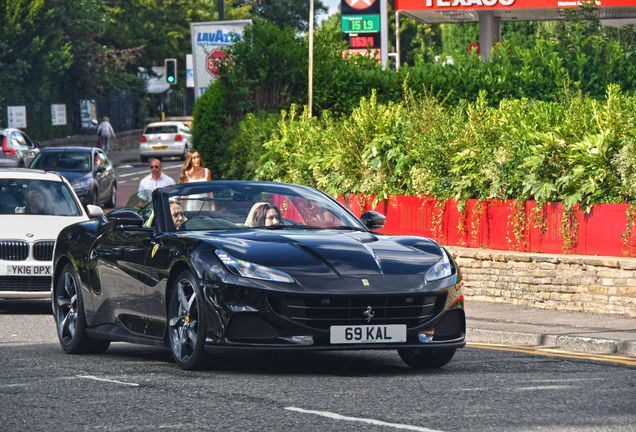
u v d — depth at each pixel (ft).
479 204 78.07
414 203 83.97
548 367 45.88
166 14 372.58
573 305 69.00
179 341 43.68
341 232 45.78
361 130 91.04
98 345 52.37
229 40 155.43
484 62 125.90
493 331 59.52
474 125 81.10
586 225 70.69
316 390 38.34
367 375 42.78
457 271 43.32
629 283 66.08
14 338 58.90
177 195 48.73
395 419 33.01
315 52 129.08
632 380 41.70
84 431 31.71
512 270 72.95
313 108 126.31
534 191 72.95
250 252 41.27
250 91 127.13
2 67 252.01
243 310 39.70
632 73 120.67
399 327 40.47
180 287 42.98
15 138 179.93
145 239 47.01
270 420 32.83
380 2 175.22
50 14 261.03
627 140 70.23
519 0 170.81
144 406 35.42
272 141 104.83
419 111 91.50
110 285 49.44
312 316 39.73
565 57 123.13
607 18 178.70
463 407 35.12
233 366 45.03
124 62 312.91
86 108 310.65
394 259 42.14
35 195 78.89
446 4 174.60
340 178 91.50
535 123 80.07
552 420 33.04
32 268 70.28
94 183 147.74
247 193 49.21
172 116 392.06
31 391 38.88
